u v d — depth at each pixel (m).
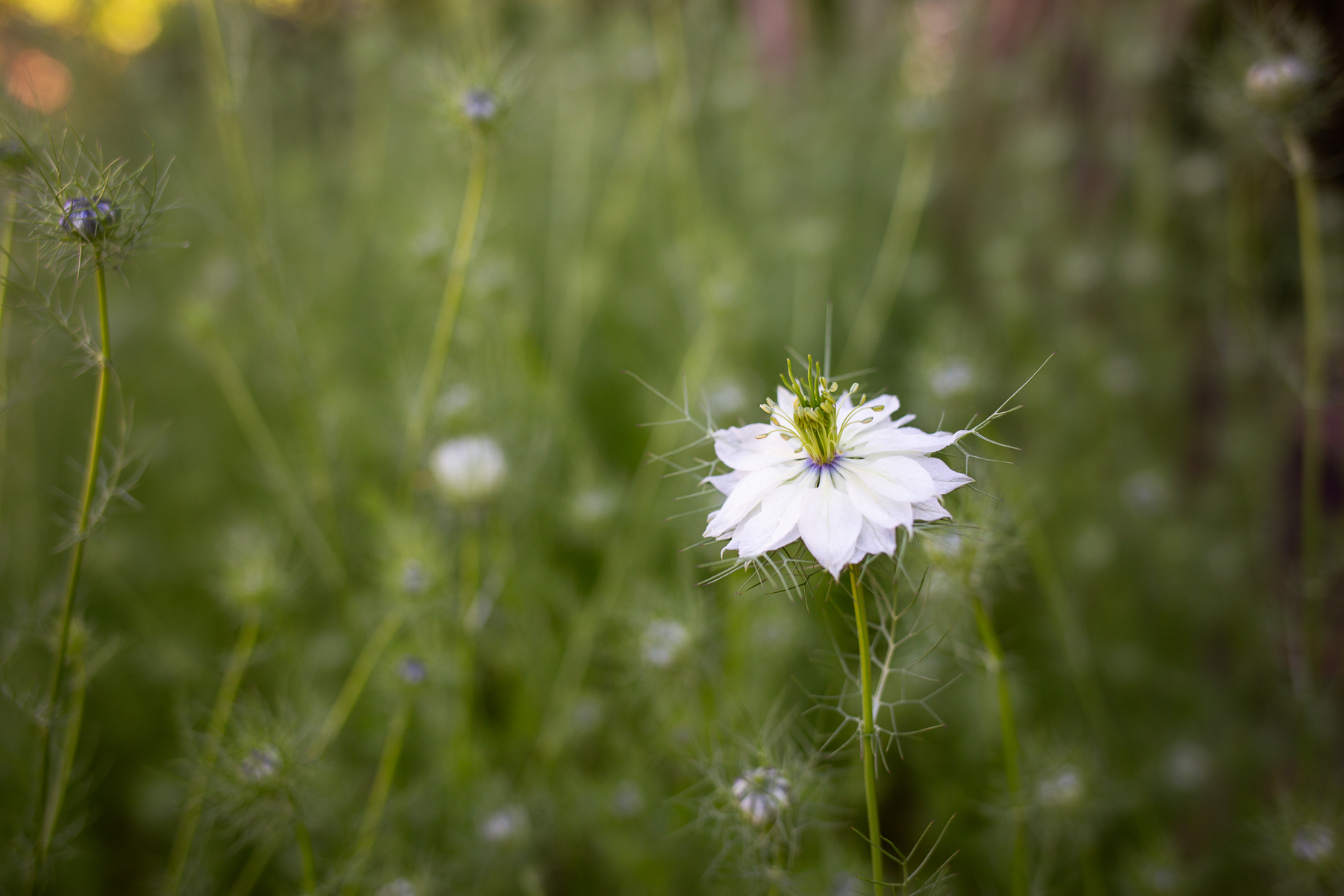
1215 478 0.58
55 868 0.33
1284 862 0.32
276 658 0.42
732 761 0.28
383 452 0.52
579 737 0.39
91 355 0.26
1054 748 0.34
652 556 0.46
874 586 0.26
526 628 0.40
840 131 0.79
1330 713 0.36
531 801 0.34
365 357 0.63
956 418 0.36
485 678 0.43
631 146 0.71
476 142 0.34
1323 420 0.54
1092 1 0.64
